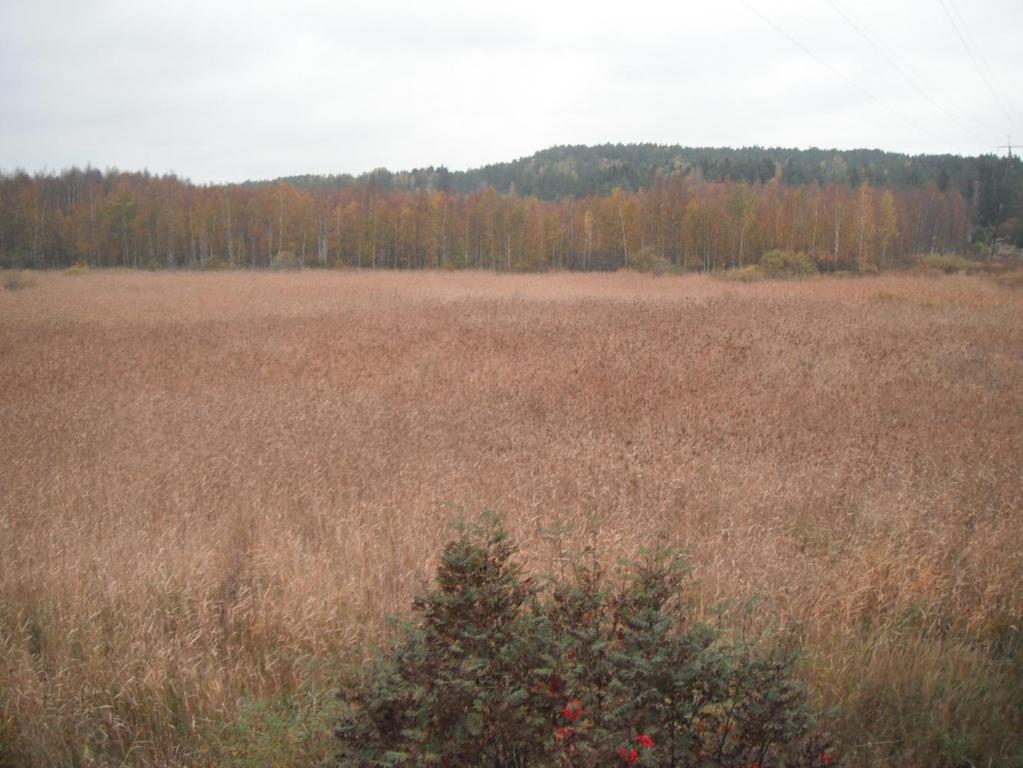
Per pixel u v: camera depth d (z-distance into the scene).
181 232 83.56
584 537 6.39
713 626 4.78
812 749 3.34
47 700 4.52
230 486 8.32
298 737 4.13
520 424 11.45
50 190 98.25
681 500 7.78
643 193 81.69
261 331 22.84
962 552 6.24
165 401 13.25
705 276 52.12
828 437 10.55
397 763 3.16
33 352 19.27
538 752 3.15
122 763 4.17
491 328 22.41
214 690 4.62
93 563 6.29
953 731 4.14
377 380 15.15
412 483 8.30
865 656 4.93
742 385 14.23
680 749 3.18
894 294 30.34
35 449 10.05
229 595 5.84
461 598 3.59
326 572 6.04
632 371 15.47
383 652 4.49
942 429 10.88
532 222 73.81
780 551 6.58
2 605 5.64
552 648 3.40
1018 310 25.17
